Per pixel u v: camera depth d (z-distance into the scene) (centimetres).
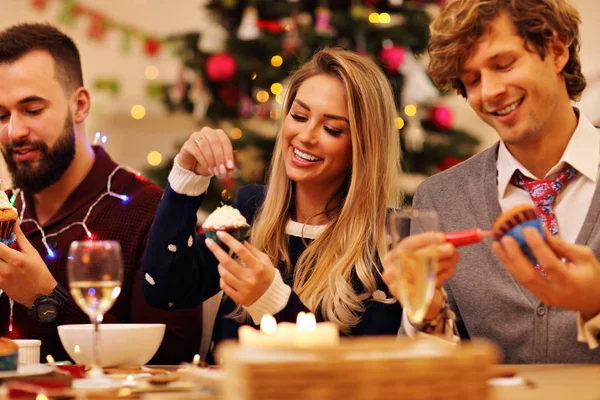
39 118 231
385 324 187
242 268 163
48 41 236
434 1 436
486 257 191
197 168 190
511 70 170
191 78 491
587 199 184
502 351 186
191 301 199
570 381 124
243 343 108
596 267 133
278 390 88
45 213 242
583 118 188
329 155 198
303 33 420
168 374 137
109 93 570
